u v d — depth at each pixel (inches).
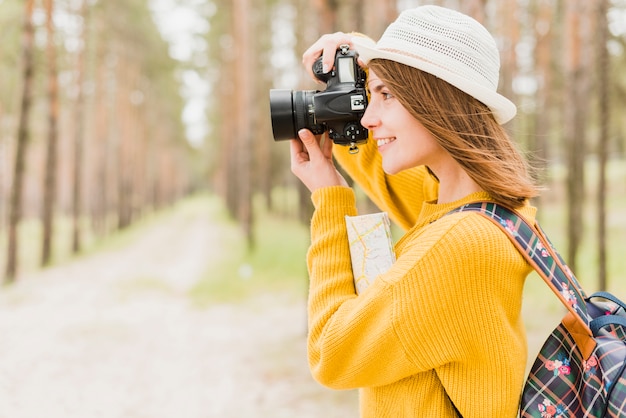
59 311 339.3
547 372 41.5
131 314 333.4
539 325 245.1
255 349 252.7
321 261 45.7
